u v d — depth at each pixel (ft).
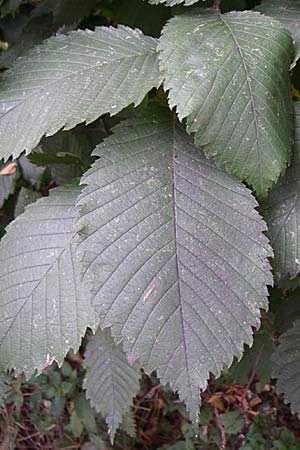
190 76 0.97
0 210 1.56
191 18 1.07
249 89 0.97
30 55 1.11
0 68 1.55
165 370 1.00
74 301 1.09
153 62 1.06
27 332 1.10
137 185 1.03
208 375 1.00
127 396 1.48
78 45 1.10
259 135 0.97
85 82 1.05
